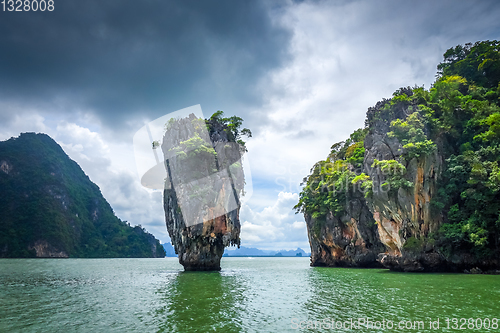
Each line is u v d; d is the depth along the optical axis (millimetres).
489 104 43969
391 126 41500
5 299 23641
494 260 35906
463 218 37688
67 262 103688
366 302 20609
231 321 16281
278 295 24328
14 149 196750
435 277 33062
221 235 42875
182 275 44125
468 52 55469
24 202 171000
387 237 41562
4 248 149500
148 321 16422
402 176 38844
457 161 39281
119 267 70625
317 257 64438
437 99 45188
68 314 18141
